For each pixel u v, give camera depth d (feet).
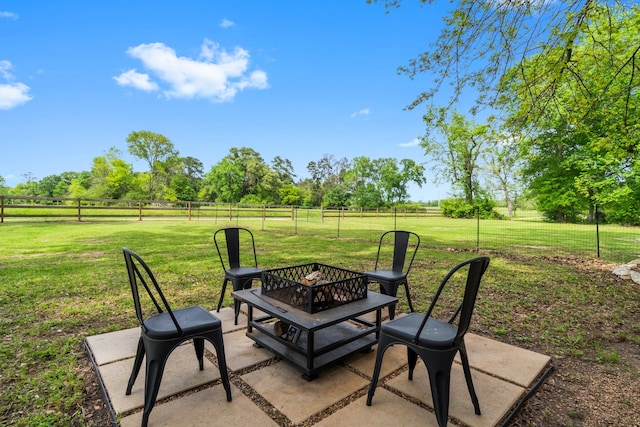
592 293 13.19
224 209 64.28
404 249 10.41
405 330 5.44
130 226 38.78
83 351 7.60
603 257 22.03
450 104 12.25
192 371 6.66
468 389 5.61
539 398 5.97
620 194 35.60
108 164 98.94
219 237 29.07
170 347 5.11
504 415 5.33
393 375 6.75
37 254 19.97
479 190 74.79
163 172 110.73
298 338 7.20
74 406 5.49
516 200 72.33
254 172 125.39
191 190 118.01
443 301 11.99
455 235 36.91
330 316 6.22
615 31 10.30
